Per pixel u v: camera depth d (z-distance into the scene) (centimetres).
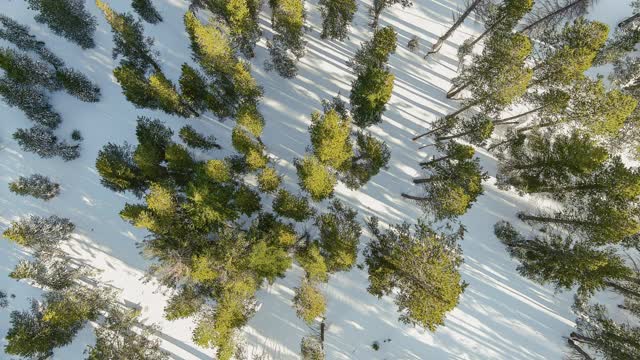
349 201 3400
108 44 3481
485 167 3456
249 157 2716
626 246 2856
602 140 2956
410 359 3306
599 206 2580
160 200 2639
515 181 3141
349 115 3284
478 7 3266
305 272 3120
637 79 3089
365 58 3055
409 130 3469
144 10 3341
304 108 3475
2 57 2947
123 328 3067
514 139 3031
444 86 3522
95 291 3141
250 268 2722
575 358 3281
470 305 3366
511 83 2583
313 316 2809
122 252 3344
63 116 3416
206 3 3102
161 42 3478
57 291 3136
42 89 3369
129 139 3409
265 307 3319
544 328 3338
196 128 3391
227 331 2736
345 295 3325
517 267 3284
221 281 2739
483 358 3334
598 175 2586
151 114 3419
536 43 3319
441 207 2741
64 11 3136
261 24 3534
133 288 3312
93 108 3428
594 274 2609
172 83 3325
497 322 3356
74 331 3183
